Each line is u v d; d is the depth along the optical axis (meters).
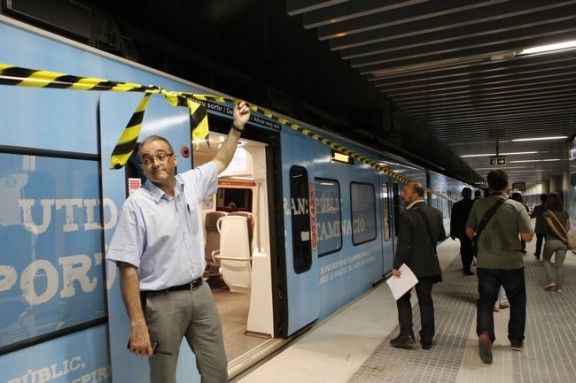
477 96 7.56
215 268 7.24
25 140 2.22
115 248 2.11
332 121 10.00
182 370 3.14
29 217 2.22
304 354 4.40
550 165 26.42
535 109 8.66
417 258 4.37
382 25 4.45
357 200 7.00
